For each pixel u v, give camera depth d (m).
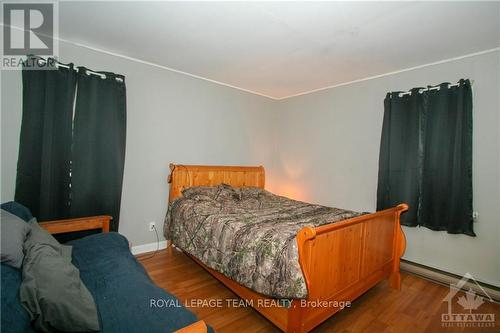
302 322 1.58
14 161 2.30
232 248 2.01
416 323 1.95
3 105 2.24
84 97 2.57
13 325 0.90
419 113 2.81
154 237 3.21
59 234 2.38
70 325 1.01
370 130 3.29
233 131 3.96
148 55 2.84
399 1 1.71
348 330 1.85
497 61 2.38
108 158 2.72
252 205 3.05
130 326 1.06
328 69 3.06
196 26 2.15
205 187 3.28
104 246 1.86
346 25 2.04
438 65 2.73
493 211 2.41
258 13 1.92
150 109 3.10
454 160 2.54
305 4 1.78
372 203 3.28
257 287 1.71
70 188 2.52
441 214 2.65
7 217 1.31
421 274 2.72
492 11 1.79
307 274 1.54
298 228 1.97
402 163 2.92
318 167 3.89
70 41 2.53
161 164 3.23
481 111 2.46
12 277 1.04
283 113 4.44
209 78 3.56
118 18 2.08
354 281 2.01
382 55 2.61
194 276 2.58
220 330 1.80
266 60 2.84
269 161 4.52
